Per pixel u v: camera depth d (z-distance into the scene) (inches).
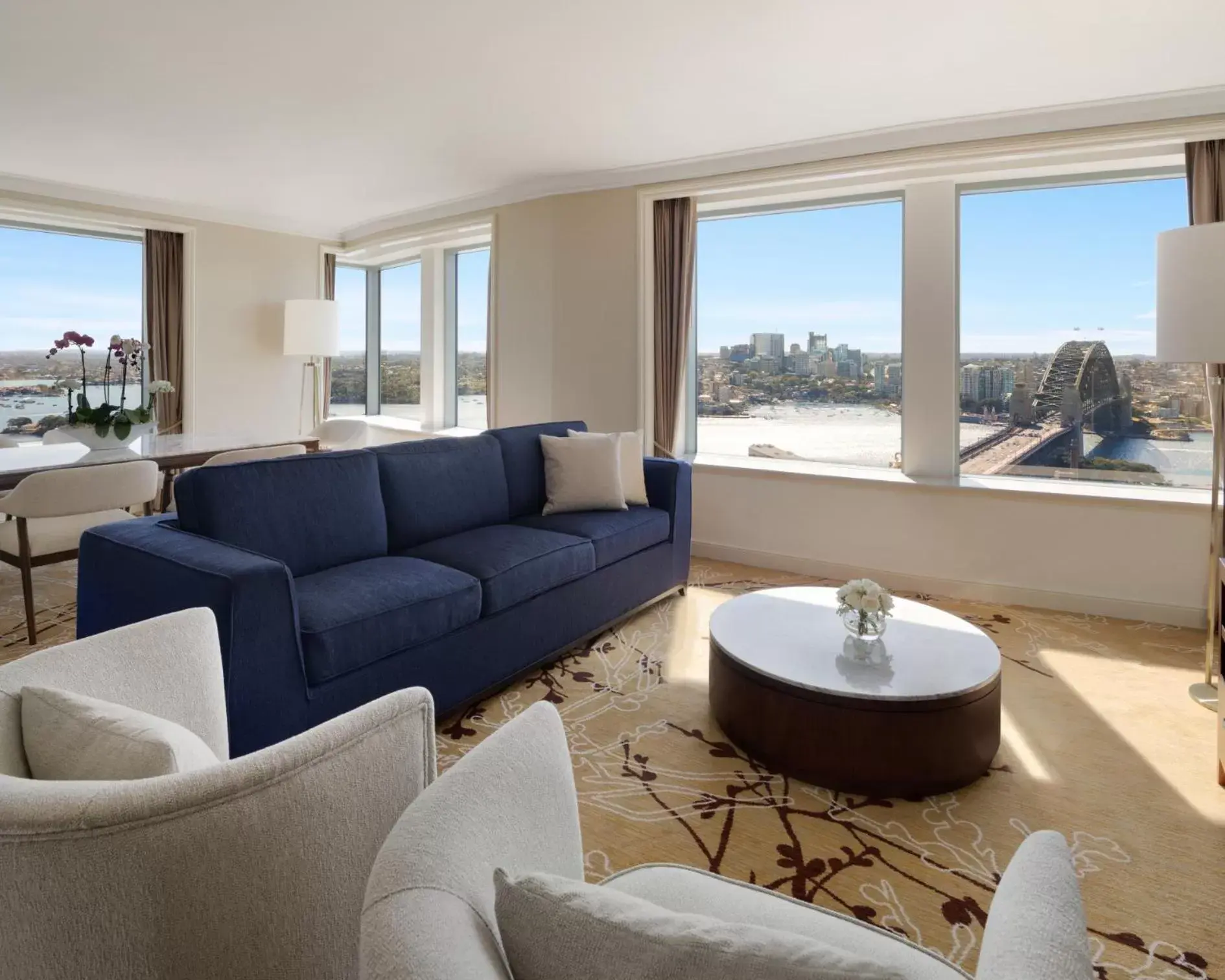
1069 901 28.7
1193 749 95.4
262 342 242.2
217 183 199.5
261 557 82.2
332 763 38.0
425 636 95.3
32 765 41.0
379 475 119.5
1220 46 116.2
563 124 153.3
